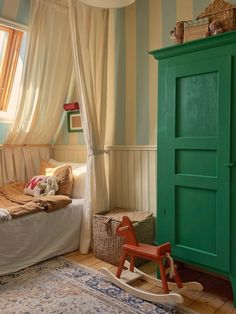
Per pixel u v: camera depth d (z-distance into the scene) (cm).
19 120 312
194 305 182
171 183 203
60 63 318
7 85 330
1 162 317
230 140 174
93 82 276
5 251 223
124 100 288
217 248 182
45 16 298
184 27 202
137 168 278
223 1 191
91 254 268
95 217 260
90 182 273
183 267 242
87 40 267
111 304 182
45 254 249
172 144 201
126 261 232
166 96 204
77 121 339
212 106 182
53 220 257
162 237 211
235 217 175
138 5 273
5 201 271
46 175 305
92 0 231
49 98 324
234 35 168
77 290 199
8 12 293
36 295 192
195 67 188
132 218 250
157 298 181
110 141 302
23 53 321
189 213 196
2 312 172
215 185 181
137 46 275
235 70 171
